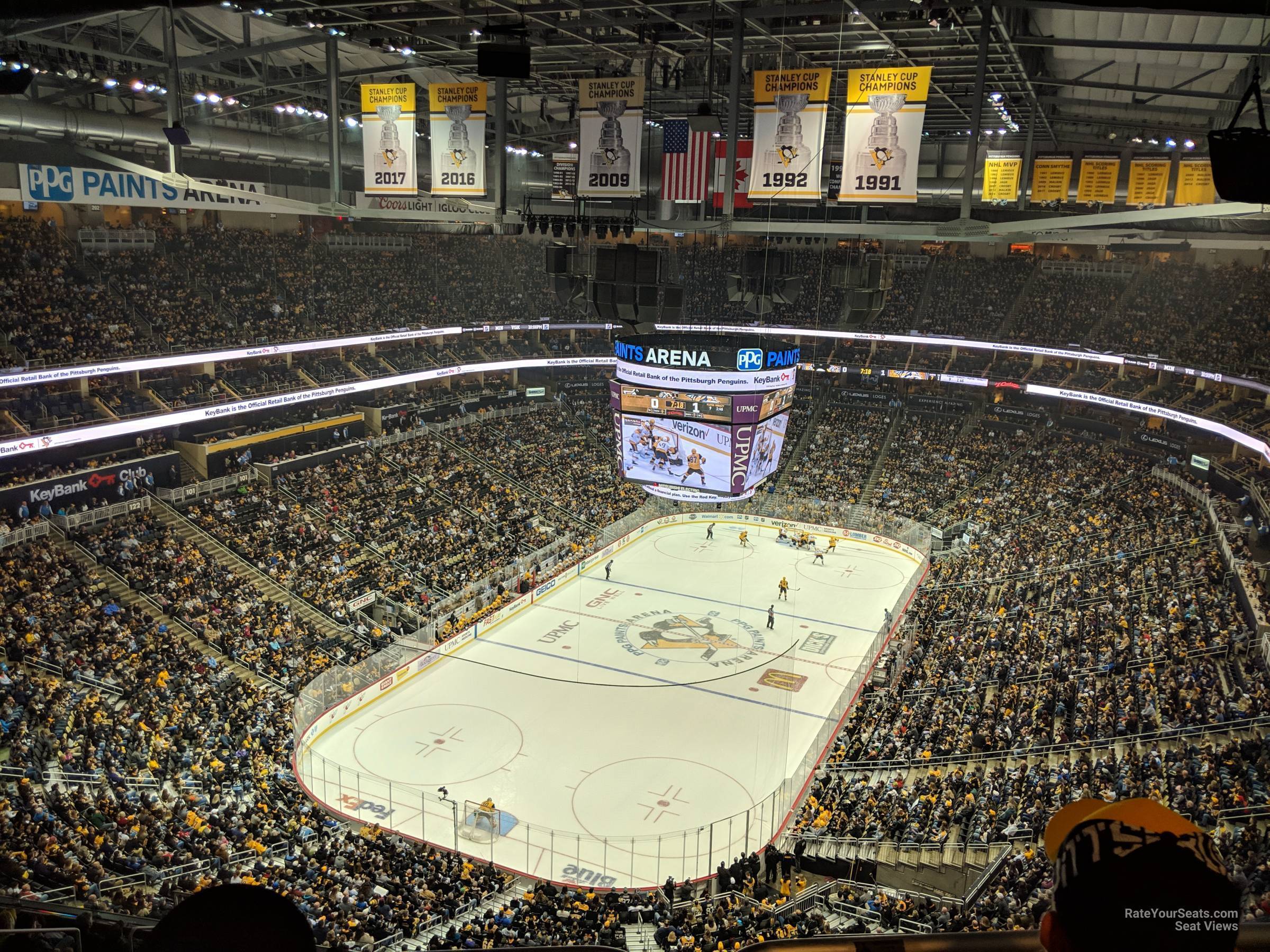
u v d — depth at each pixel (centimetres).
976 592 4788
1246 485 4672
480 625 4688
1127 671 3397
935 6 3078
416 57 4341
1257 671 3103
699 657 4462
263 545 4725
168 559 4256
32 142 4538
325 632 4256
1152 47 3022
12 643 3334
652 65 4141
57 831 2373
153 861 2361
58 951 945
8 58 2948
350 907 2264
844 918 2291
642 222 3369
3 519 4072
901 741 3338
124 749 2970
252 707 3466
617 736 3688
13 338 4519
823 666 4381
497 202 3662
